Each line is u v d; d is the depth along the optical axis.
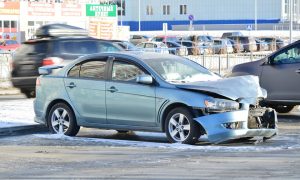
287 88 29.62
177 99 21.92
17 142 23.89
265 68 30.23
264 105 30.25
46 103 25.69
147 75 22.88
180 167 17.83
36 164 18.83
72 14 134.38
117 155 20.34
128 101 23.25
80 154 20.73
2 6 127.50
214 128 21.28
